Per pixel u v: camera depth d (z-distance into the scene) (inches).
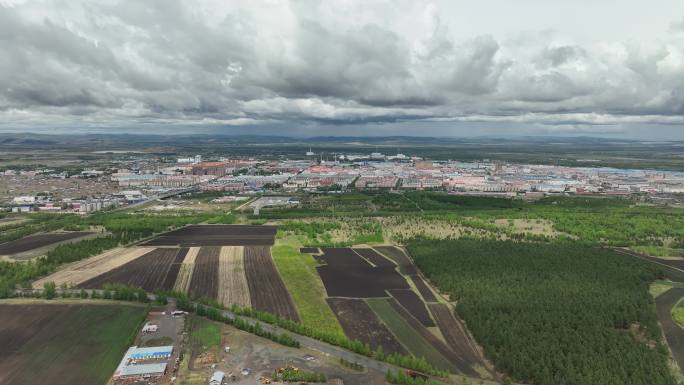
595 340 7426.2
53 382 6269.7
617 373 6505.9
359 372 6565.0
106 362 6806.1
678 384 6397.6
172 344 7317.9
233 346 7258.9
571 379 6314.0
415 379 6368.1
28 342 7357.3
